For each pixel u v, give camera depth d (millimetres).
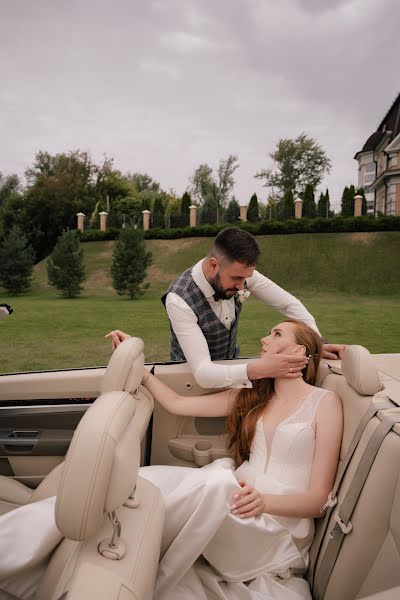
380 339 8008
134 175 51531
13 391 1744
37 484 1714
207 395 1711
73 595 652
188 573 1158
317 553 1233
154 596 1083
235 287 1810
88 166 39281
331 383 1530
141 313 12227
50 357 6672
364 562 1070
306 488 1370
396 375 1445
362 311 12008
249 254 1689
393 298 15773
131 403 771
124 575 700
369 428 1152
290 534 1245
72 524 651
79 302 15703
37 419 1736
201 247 23859
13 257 19047
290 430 1399
